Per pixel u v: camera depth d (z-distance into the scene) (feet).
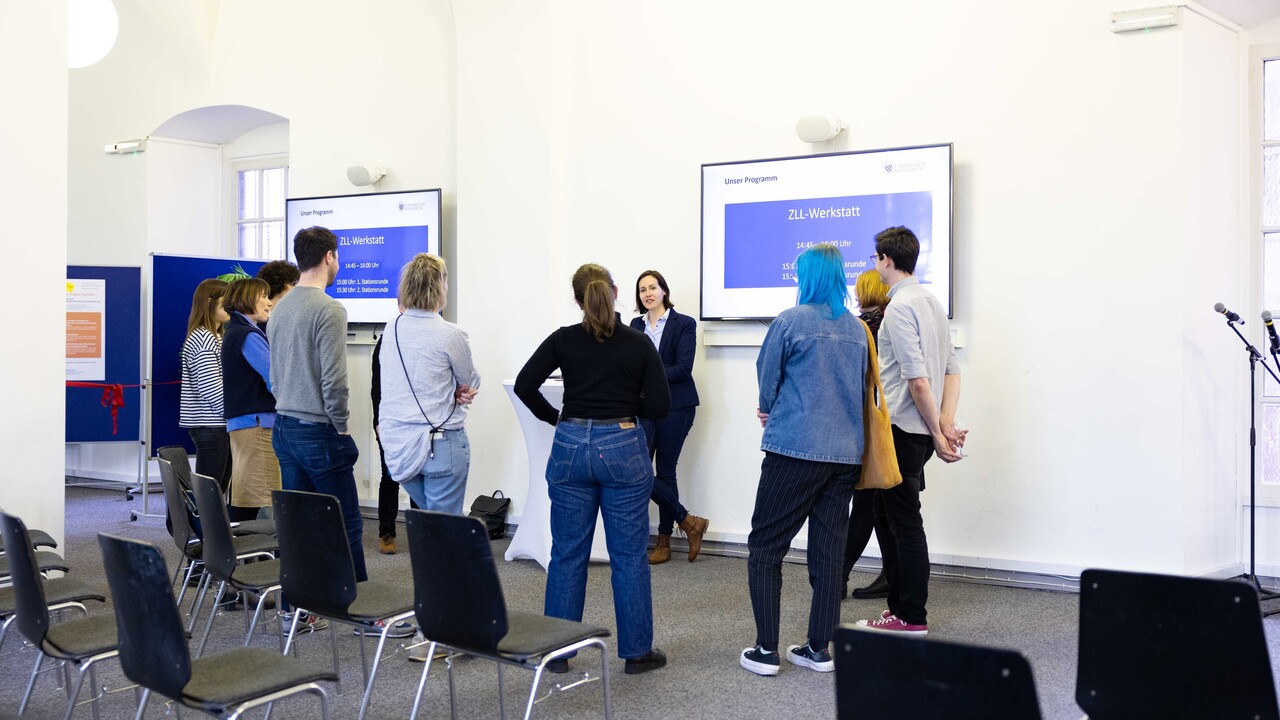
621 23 20.68
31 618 9.35
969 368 17.40
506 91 21.76
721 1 19.65
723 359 19.67
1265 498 16.78
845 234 18.26
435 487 13.26
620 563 12.09
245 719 10.70
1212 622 6.56
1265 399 16.92
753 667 12.14
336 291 24.36
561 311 21.44
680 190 20.11
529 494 18.35
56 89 16.03
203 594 13.52
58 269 16.08
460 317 22.45
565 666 12.22
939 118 17.66
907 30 17.92
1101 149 16.38
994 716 5.25
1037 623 14.48
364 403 24.30
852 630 5.69
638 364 11.73
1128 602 6.90
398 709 11.07
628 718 10.72
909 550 13.01
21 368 15.64
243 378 15.28
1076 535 16.61
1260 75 16.78
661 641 13.62
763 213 19.03
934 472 17.67
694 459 19.97
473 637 8.91
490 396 22.11
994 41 17.19
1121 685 6.98
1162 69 15.90
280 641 12.88
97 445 29.84
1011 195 17.07
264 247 28.89
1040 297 16.85
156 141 28.30
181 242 28.89
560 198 21.36
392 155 24.30
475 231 22.21
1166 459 15.94
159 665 7.88
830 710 10.88
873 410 11.83
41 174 15.87
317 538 10.03
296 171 25.67
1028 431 16.96
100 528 22.77
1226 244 16.58
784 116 19.08
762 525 12.06
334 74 25.09
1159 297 15.98
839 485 11.93
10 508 15.51
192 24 26.58
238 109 27.04
